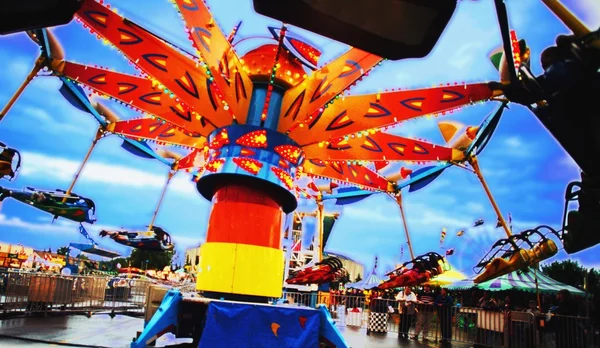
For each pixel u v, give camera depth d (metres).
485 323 13.75
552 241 8.38
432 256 16.61
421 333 16.27
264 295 7.80
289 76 8.88
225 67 8.09
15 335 8.79
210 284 7.65
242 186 8.05
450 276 24.09
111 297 17.55
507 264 8.76
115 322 12.77
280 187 8.09
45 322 11.44
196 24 7.30
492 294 23.73
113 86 9.45
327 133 9.12
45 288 13.08
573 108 2.58
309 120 9.12
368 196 17.36
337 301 21.28
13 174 6.05
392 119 8.92
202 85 8.60
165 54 8.25
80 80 9.11
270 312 6.85
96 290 15.55
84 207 13.49
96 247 25.36
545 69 2.54
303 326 6.93
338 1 1.73
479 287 19.67
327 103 8.30
